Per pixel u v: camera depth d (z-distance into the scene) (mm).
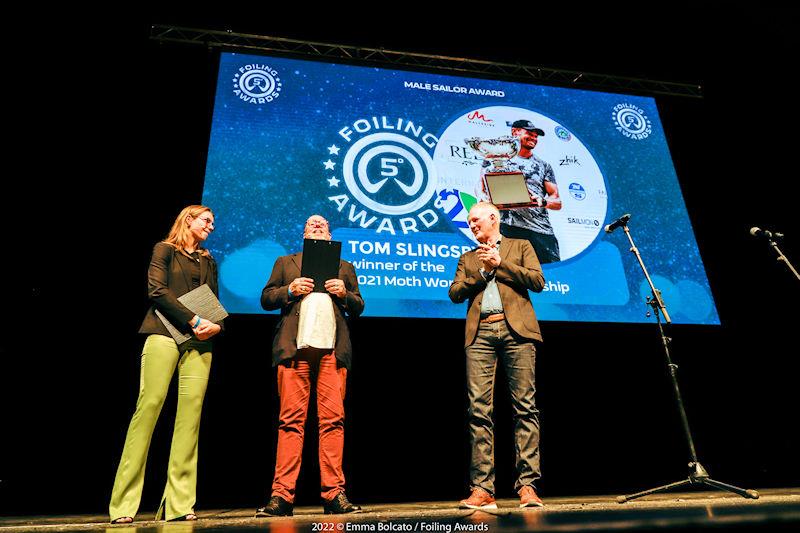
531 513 1578
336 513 1974
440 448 3316
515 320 2250
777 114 4477
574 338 3672
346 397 3359
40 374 3045
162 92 3680
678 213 3734
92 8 3645
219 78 3547
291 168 3342
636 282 3404
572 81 4223
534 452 2121
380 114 3652
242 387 3234
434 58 4098
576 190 3631
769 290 3830
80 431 3006
